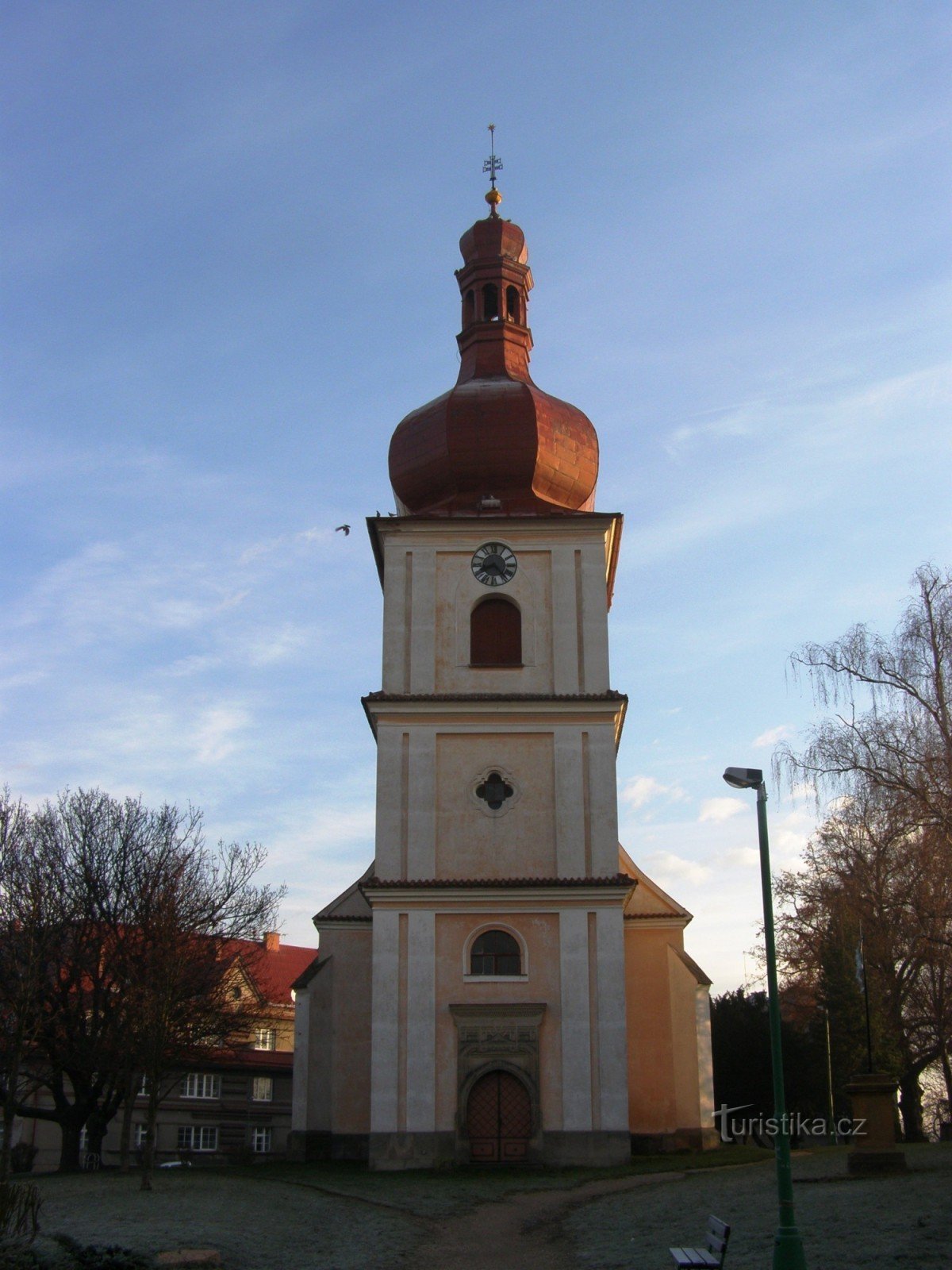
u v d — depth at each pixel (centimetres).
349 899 5066
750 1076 5612
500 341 5341
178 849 5066
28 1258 2122
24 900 4559
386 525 4794
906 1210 2412
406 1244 2612
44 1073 5366
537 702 4534
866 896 4144
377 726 4566
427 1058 4194
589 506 5138
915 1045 5838
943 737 3669
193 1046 4797
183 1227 2625
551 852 4422
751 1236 2391
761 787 2289
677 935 4962
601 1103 4138
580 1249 2512
